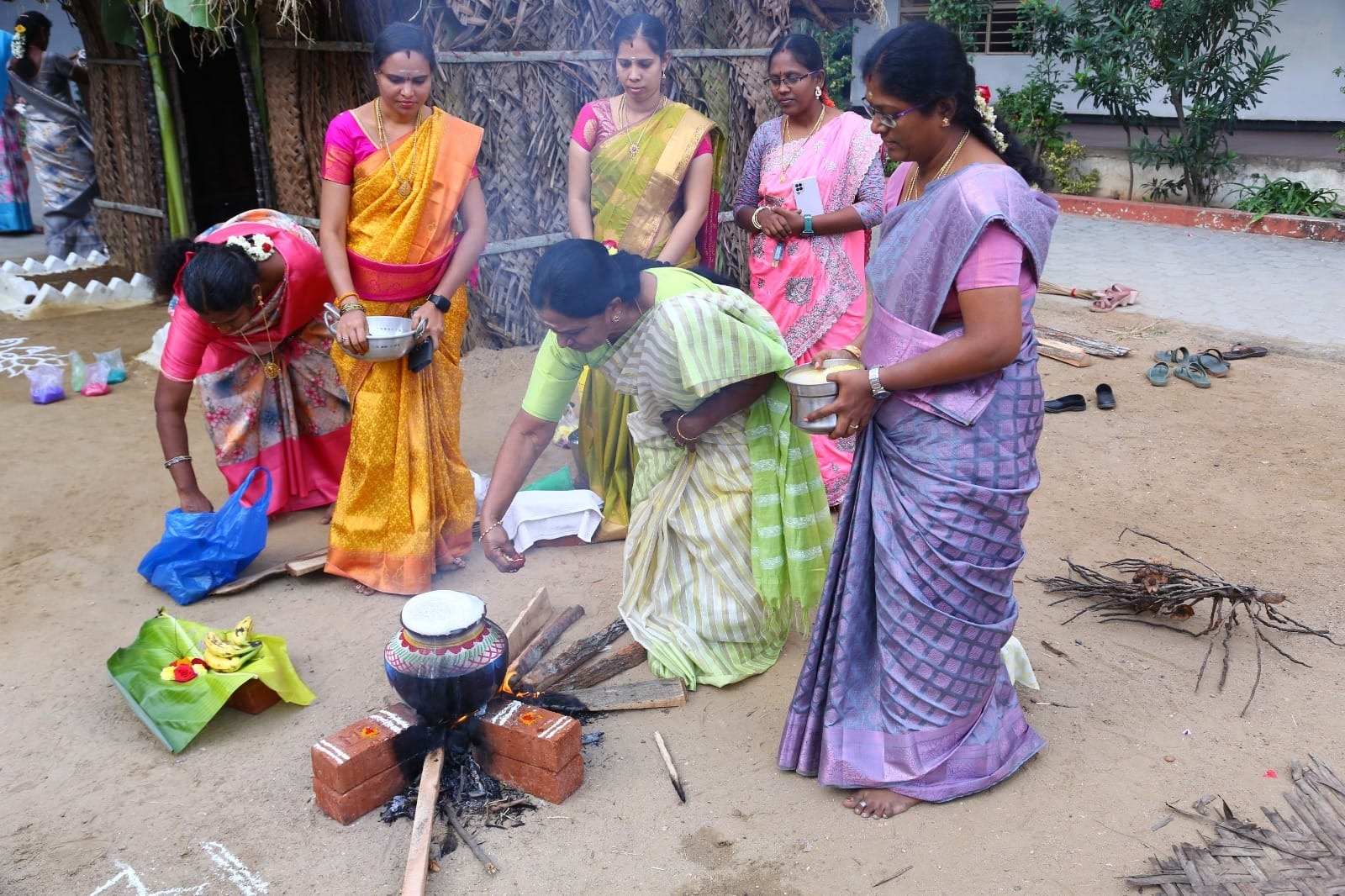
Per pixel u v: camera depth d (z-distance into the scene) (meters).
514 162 6.49
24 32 8.51
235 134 8.85
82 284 8.50
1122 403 5.98
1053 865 2.64
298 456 4.58
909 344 2.56
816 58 4.50
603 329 2.95
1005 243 2.40
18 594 3.99
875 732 2.85
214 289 3.59
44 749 3.12
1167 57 11.02
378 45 3.59
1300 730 3.17
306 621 3.81
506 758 2.92
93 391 6.14
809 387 2.59
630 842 2.74
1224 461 5.18
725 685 3.42
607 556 4.30
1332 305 7.77
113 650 3.63
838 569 2.79
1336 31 13.99
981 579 2.64
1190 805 2.85
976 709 2.84
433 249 3.81
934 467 2.60
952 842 2.73
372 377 3.77
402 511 3.89
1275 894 2.51
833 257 4.55
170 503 4.77
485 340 6.80
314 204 7.02
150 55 7.50
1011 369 2.57
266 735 3.19
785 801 2.89
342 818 2.79
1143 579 3.79
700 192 4.55
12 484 4.95
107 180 8.74
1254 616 3.61
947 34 2.42
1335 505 4.67
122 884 2.61
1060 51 12.20
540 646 3.54
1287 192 10.77
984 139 2.53
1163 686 3.39
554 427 3.45
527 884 2.60
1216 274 8.80
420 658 2.79
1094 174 12.20
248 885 2.60
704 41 6.96
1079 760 3.04
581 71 6.54
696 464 3.38
